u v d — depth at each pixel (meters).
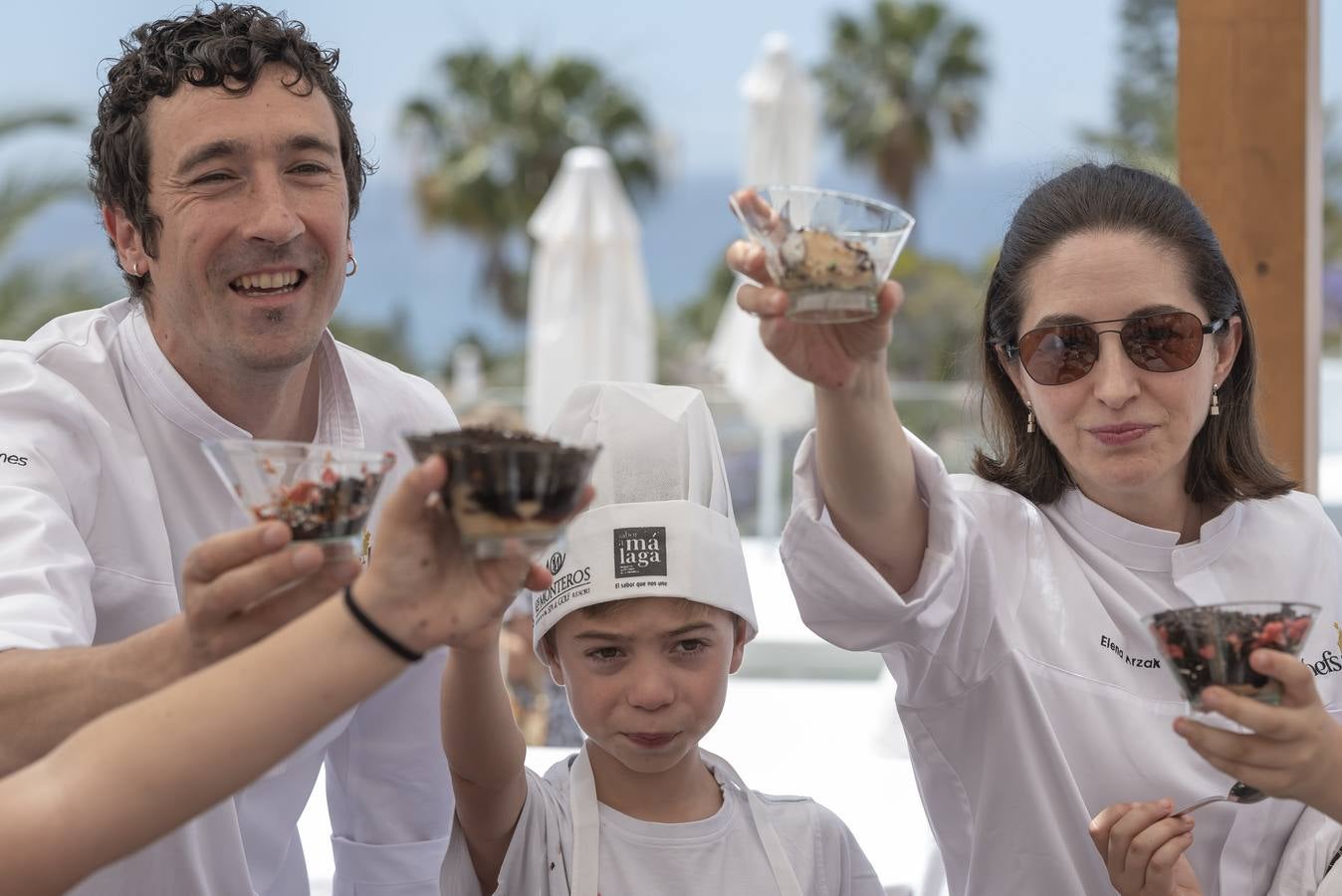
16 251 15.72
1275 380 3.63
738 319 11.00
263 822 2.66
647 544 2.45
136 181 2.40
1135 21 44.62
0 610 1.98
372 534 2.83
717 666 2.50
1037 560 2.68
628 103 35.53
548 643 2.66
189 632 1.64
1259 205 3.62
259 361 2.41
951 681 2.52
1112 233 2.48
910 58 38.47
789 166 10.80
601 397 2.59
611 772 2.57
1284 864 2.49
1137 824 2.17
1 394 2.36
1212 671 1.74
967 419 2.92
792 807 2.67
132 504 2.47
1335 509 9.91
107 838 1.39
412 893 2.95
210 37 2.37
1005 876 2.55
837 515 2.17
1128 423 2.43
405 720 2.85
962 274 34.31
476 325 40.72
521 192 35.06
